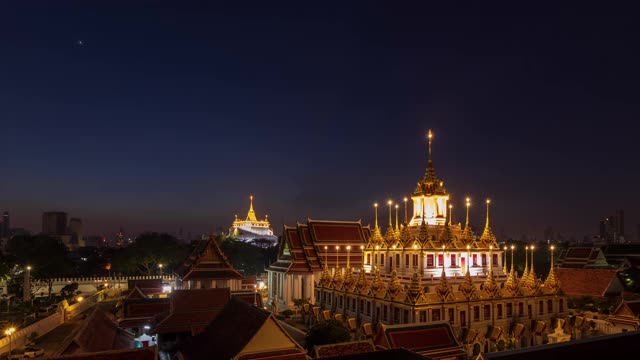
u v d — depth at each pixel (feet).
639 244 510.58
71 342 143.33
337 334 206.49
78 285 448.65
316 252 376.27
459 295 240.12
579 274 369.30
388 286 248.93
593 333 256.93
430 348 182.60
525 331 248.11
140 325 253.65
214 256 341.21
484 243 292.61
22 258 418.10
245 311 166.61
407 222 298.15
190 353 171.01
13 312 331.77
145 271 557.33
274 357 148.15
